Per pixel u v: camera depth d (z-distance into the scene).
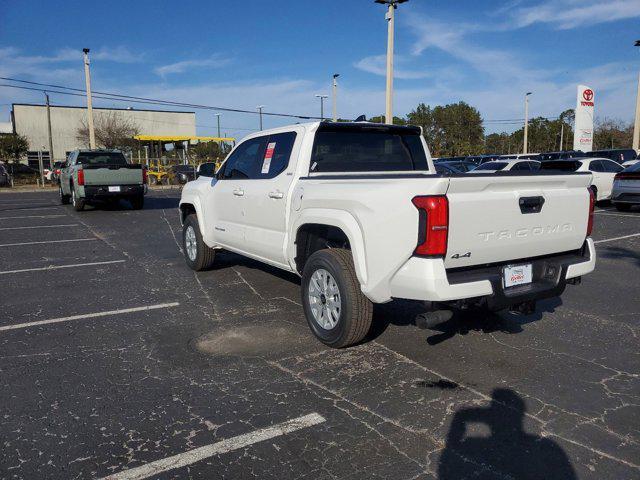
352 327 4.23
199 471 2.81
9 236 11.22
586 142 29.42
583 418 3.32
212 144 40.16
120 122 59.00
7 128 75.00
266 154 5.66
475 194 3.62
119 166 16.12
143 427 3.25
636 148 31.05
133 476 2.77
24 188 30.30
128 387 3.80
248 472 2.79
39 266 8.05
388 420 3.31
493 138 63.88
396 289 3.77
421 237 3.52
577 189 4.24
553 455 2.92
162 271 7.60
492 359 4.25
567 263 4.15
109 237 11.08
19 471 2.81
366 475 2.75
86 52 28.81
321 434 3.16
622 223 12.06
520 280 4.03
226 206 6.32
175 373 4.04
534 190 3.92
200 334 4.91
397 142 5.62
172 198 22.66
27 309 5.77
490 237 3.71
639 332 4.86
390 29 20.80
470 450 2.97
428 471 2.78
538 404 3.50
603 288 6.42
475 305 3.95
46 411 3.46
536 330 4.93
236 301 5.98
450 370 4.05
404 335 4.80
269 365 4.18
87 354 4.44
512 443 3.04
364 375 3.97
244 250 6.09
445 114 52.84
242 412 3.43
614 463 2.84
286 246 5.08
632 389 3.71
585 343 4.60
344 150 5.24
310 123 5.16
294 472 2.79
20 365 4.21
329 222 4.32
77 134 59.12
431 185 3.46
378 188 3.85
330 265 4.32
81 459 2.92
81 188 15.68
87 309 5.75
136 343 4.69
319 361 4.25
